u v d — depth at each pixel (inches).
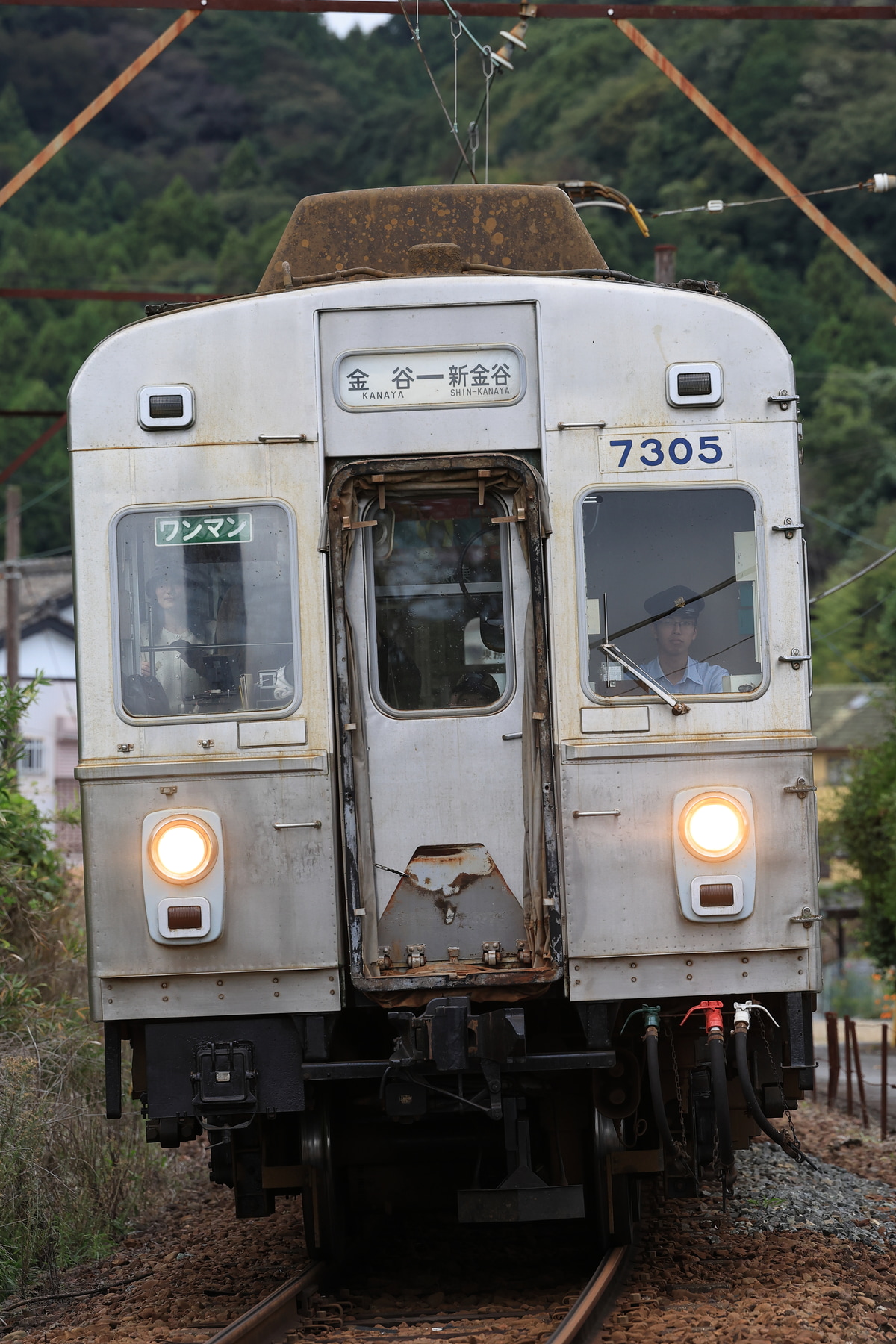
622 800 898.7
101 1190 1259.8
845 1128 1923.0
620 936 892.6
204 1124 902.4
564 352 924.0
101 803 901.8
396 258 1086.4
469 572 932.6
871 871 2746.1
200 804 900.0
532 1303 926.4
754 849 896.3
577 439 919.7
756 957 895.7
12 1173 1120.2
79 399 928.3
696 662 921.5
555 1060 879.7
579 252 1094.4
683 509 925.2
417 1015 891.4
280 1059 898.1
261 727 905.5
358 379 927.0
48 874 1747.0
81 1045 1386.6
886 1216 1242.0
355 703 911.0
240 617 917.8
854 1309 868.0
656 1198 1256.8
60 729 5615.2
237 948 893.8
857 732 7623.0
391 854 915.4
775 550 922.1
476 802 917.8
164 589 920.9
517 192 1096.8
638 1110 985.5
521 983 884.6
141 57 1526.8
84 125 1530.5
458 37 1534.2
